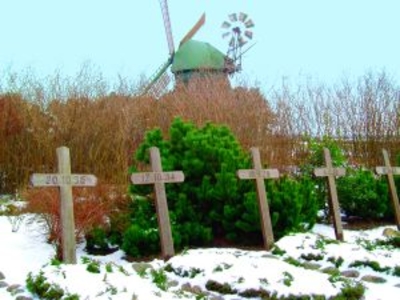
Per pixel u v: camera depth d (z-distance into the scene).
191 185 10.62
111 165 14.22
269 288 7.52
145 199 10.30
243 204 10.39
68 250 8.05
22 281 7.49
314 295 7.40
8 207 12.27
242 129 15.00
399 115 17.77
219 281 7.76
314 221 11.50
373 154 17.45
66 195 8.18
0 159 14.88
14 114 15.09
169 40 35.62
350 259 9.08
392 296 7.80
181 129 11.10
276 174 10.77
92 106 15.34
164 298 6.94
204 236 10.06
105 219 10.09
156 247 9.48
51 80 16.11
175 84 19.47
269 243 9.90
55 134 14.83
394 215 13.35
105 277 7.15
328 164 11.77
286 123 15.68
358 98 17.88
